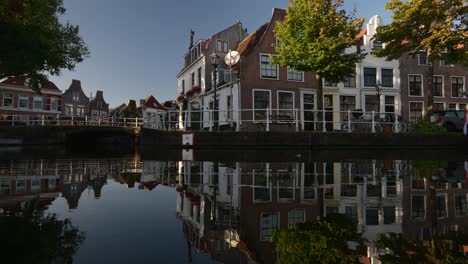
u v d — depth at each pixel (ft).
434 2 45.44
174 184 13.42
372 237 6.31
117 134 70.03
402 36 49.88
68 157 29.78
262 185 13.04
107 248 5.46
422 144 40.37
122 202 9.57
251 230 6.89
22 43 39.70
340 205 9.34
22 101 121.08
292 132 39.22
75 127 66.54
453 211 8.50
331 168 19.06
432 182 13.56
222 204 9.57
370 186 12.62
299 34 45.16
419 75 74.33
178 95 98.63
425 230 6.81
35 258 4.91
